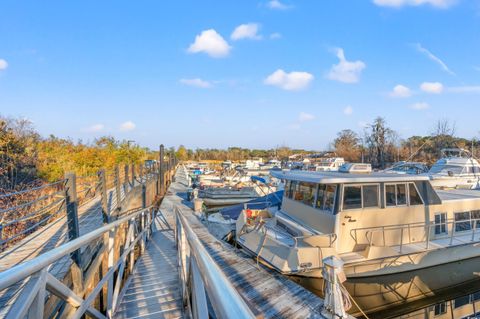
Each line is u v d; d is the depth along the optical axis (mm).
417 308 6629
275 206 11281
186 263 3605
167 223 11367
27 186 12633
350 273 6555
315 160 33031
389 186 7137
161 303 3768
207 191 18750
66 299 2170
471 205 8117
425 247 6945
